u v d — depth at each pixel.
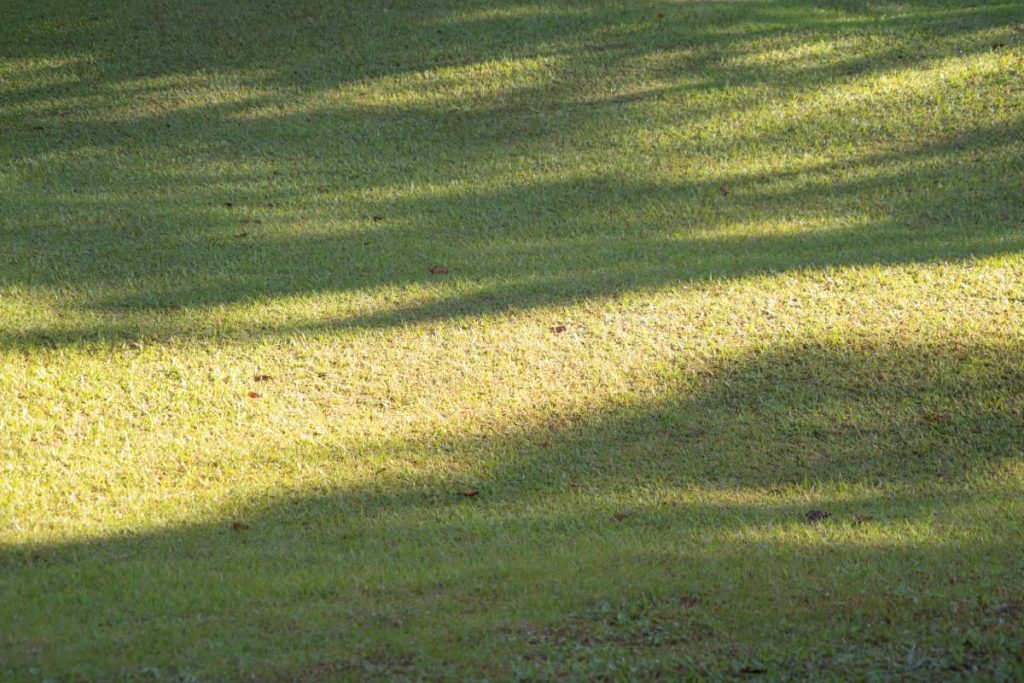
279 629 4.95
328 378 8.60
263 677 4.43
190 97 14.48
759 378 8.42
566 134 13.15
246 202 11.93
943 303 9.20
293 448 7.74
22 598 5.54
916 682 4.34
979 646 4.62
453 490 7.22
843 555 5.83
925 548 5.93
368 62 15.05
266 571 5.91
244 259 10.64
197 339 9.16
